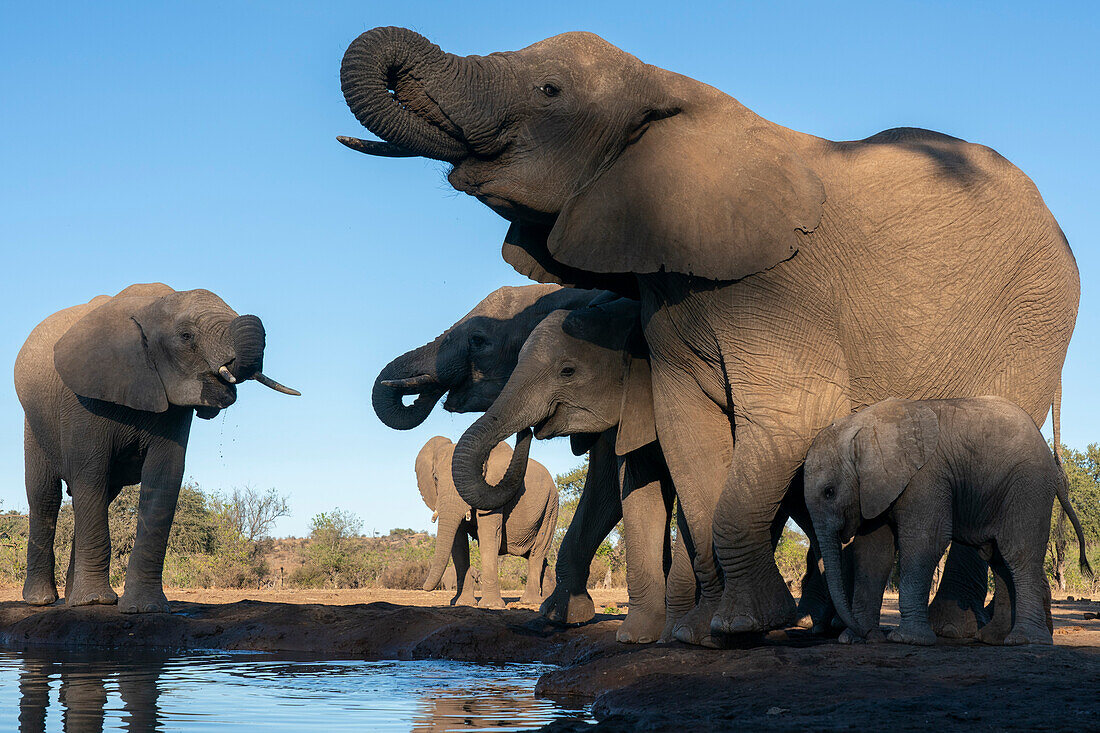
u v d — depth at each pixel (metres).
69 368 11.70
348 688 7.14
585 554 9.78
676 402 7.57
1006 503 6.46
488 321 10.65
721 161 7.08
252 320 11.57
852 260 6.95
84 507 11.95
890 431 6.57
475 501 8.00
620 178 7.12
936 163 7.12
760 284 7.00
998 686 5.26
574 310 8.48
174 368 11.71
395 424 11.04
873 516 6.54
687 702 5.71
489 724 5.58
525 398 8.21
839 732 4.54
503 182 6.99
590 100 7.00
